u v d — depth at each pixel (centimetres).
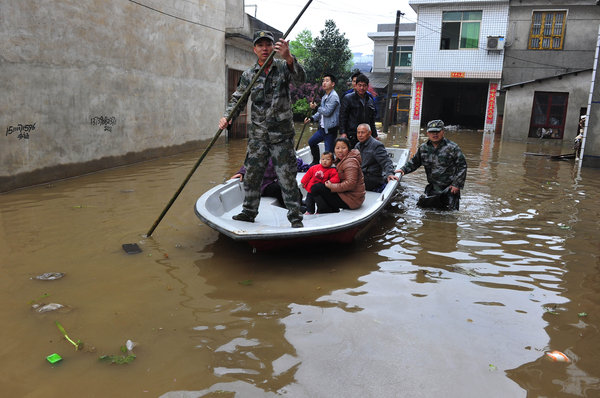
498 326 287
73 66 717
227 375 229
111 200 581
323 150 852
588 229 504
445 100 2759
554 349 262
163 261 382
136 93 885
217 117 1238
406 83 2880
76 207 543
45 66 664
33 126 651
